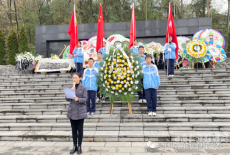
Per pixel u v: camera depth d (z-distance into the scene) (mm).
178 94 6312
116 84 5020
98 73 5250
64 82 7820
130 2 24953
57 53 14070
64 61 10500
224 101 5531
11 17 24094
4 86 7590
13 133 4727
